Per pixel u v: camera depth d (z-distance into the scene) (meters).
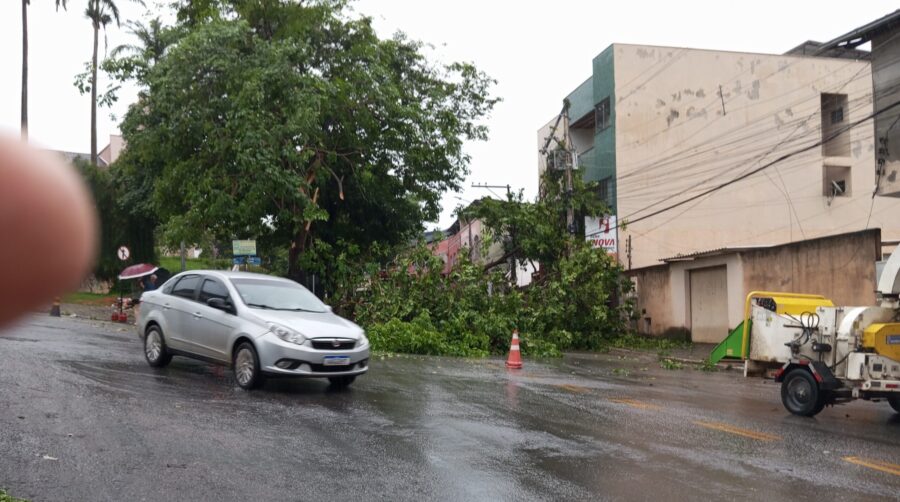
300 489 5.88
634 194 33.25
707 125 33.69
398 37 27.98
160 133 22.95
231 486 5.85
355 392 10.98
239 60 22.45
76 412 8.09
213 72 22.83
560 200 29.25
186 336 11.74
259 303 11.51
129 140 23.67
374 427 8.37
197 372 12.01
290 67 22.33
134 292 31.78
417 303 21.62
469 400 10.69
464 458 7.13
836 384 10.49
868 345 10.52
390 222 29.28
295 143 22.86
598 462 7.18
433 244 23.00
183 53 22.27
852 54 35.62
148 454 6.63
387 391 11.24
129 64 23.19
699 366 19.30
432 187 28.58
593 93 35.56
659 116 33.44
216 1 24.45
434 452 7.31
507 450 7.54
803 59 34.16
